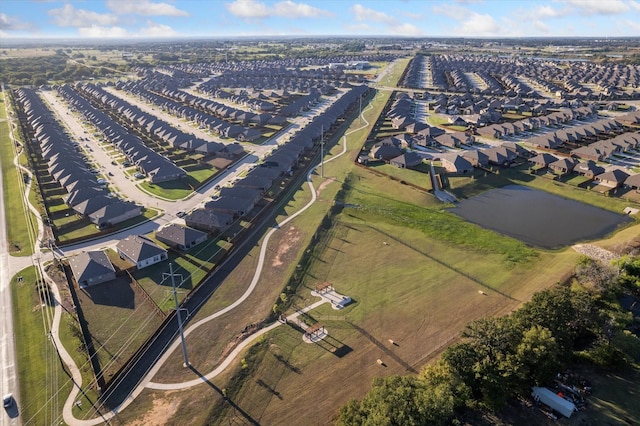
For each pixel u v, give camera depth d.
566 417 49.16
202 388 53.72
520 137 160.75
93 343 61.38
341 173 126.94
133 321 65.94
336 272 78.81
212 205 99.88
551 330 56.00
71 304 69.12
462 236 91.50
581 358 57.09
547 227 96.50
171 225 89.56
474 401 49.91
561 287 65.00
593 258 81.44
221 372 56.19
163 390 53.59
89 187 110.88
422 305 69.25
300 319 66.19
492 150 134.88
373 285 74.75
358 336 62.56
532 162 132.25
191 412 50.44
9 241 89.56
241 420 49.50
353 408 45.62
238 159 140.75
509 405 50.91
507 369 49.81
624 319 61.22
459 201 110.00
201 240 88.38
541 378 51.38
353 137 164.62
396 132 169.62
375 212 101.56
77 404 51.53
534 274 77.12
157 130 167.38
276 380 54.97
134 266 78.56
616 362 55.88
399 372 55.69
